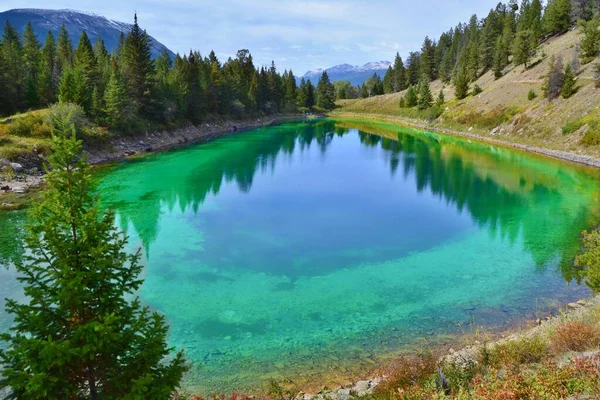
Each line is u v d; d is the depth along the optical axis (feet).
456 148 258.78
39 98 232.94
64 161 28.91
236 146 269.23
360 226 114.01
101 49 371.76
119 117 225.15
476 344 55.26
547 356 37.55
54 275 27.71
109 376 28.30
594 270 61.46
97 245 28.84
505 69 402.31
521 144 240.12
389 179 175.22
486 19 544.62
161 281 79.15
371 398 37.93
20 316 27.48
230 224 114.32
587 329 38.78
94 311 28.73
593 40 278.26
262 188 157.58
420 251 95.61
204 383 50.26
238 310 68.90
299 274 83.35
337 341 59.57
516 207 130.52
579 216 119.44
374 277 81.92
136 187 152.15
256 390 48.78
